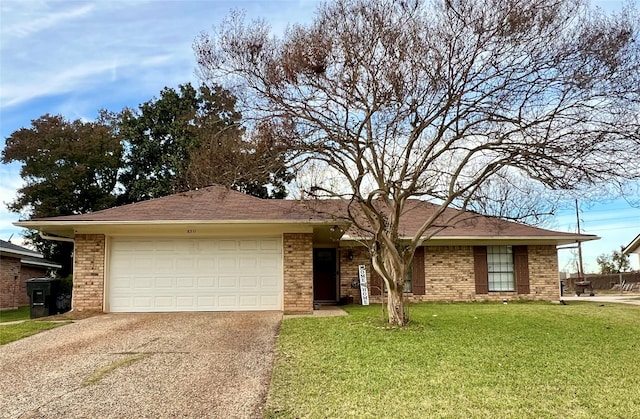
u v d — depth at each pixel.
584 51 8.83
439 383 6.53
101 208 27.22
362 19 8.99
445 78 9.23
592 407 5.70
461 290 17.56
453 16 9.09
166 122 28.67
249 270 13.44
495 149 9.55
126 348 8.74
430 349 8.30
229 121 10.32
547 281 17.89
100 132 27.92
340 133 9.38
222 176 9.97
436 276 17.56
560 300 17.67
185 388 6.49
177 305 13.20
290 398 6.05
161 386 6.58
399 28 9.03
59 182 26.48
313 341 8.97
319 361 7.61
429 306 15.24
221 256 13.45
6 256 21.05
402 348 8.37
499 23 8.90
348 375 6.89
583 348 8.52
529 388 6.35
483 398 5.98
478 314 12.61
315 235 15.51
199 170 10.38
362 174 9.56
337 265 17.95
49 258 28.39
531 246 18.02
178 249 13.41
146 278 13.26
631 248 24.12
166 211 13.66
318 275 18.30
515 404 5.79
